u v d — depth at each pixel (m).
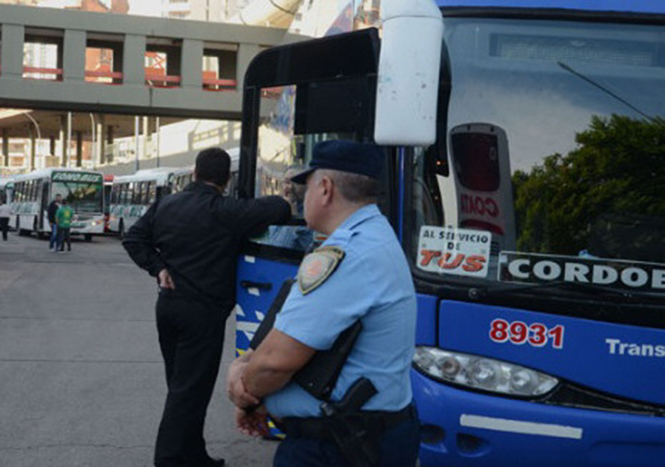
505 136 3.86
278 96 4.62
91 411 5.98
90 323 10.35
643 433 3.54
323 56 4.30
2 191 48.88
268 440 5.38
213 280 4.21
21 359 7.85
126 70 28.34
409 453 2.36
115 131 83.88
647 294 3.66
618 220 3.76
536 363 3.62
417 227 3.85
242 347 4.39
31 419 5.73
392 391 2.28
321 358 2.24
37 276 16.66
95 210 34.50
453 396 3.62
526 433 3.57
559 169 3.82
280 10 28.45
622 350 3.60
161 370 7.52
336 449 2.26
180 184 30.95
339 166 2.34
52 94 27.72
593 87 3.87
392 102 3.21
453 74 3.90
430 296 3.74
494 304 3.69
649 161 3.81
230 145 42.53
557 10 3.89
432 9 3.25
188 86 28.94
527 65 3.90
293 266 4.37
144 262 4.27
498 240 3.78
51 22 27.62
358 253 2.22
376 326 2.24
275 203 4.28
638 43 3.89
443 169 3.86
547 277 3.72
